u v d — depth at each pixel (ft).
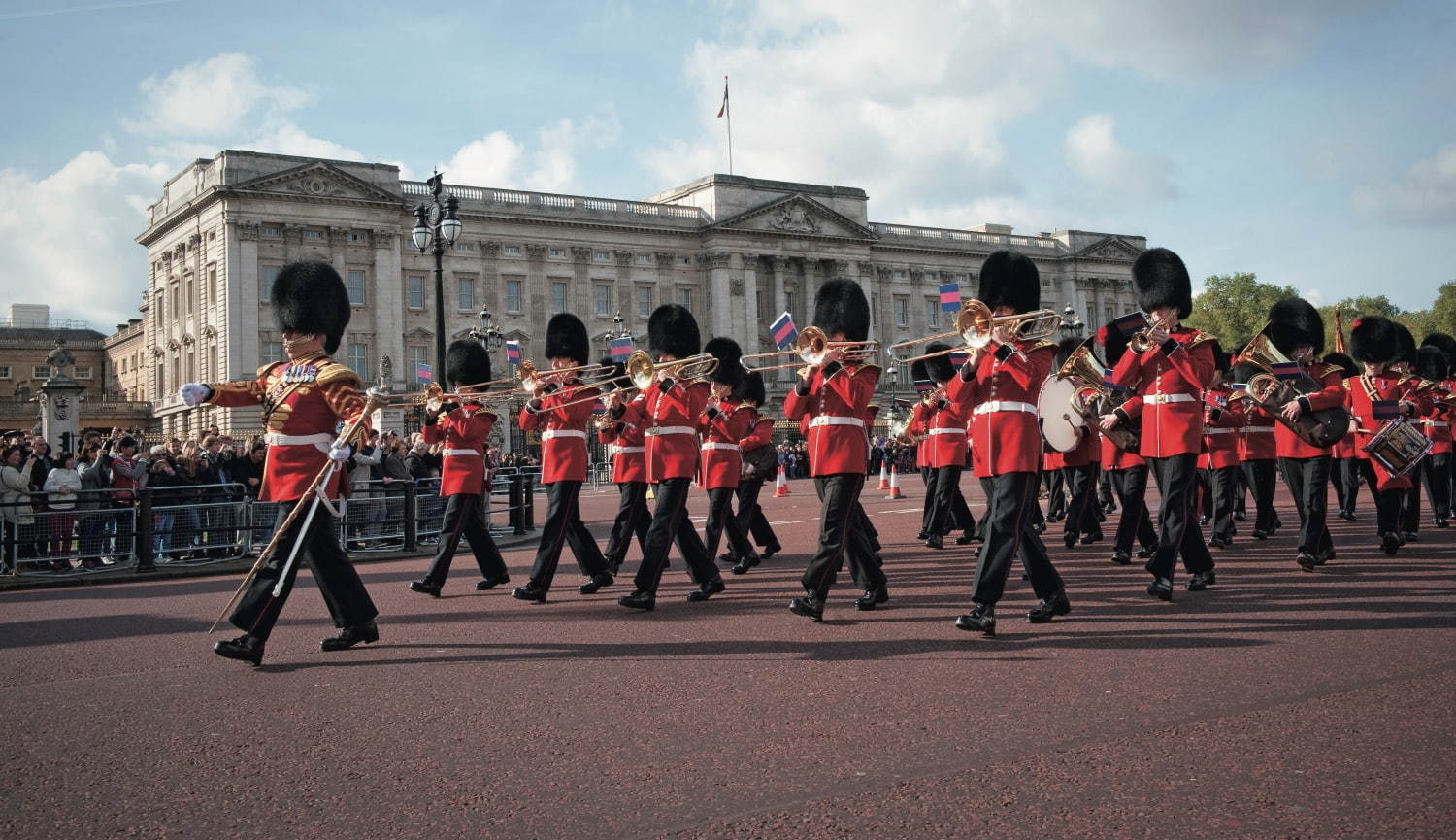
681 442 39.37
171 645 34.09
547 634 33.76
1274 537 56.80
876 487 151.33
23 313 377.71
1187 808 16.94
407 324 252.62
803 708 23.59
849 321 37.29
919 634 31.58
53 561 55.77
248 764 20.83
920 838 16.12
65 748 22.29
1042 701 23.43
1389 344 49.29
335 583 31.81
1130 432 40.50
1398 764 18.53
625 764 20.10
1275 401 42.29
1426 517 67.92
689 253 291.79
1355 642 28.35
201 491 62.03
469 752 21.20
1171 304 37.42
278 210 233.14
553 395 42.50
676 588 45.16
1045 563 32.86
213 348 239.09
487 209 263.90
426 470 82.74
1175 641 29.25
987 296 35.19
